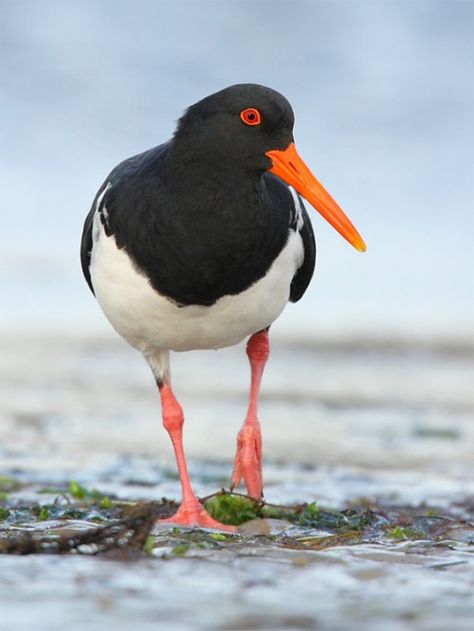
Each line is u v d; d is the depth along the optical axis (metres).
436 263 20.69
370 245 21.25
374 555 7.76
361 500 10.80
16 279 19.98
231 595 6.56
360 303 19.34
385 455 12.98
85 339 18.02
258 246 9.47
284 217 9.71
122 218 9.51
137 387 15.94
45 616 6.13
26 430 13.70
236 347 18.23
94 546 7.66
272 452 13.01
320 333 18.31
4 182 22.97
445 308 19.16
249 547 7.95
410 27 26.91
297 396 15.60
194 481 11.65
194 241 9.36
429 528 9.40
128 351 17.67
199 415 14.57
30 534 7.88
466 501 10.94
